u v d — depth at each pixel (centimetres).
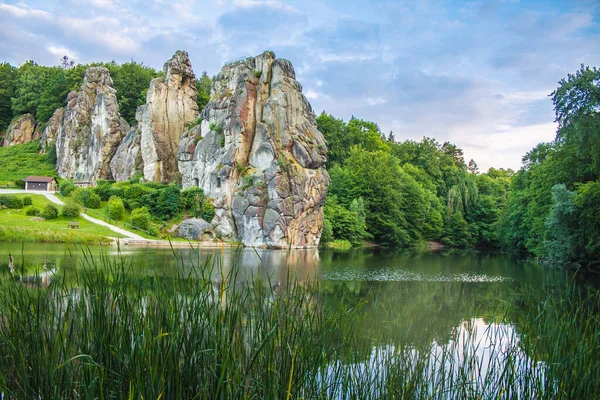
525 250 6994
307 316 884
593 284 3000
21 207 5641
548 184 5222
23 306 827
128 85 9444
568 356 941
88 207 6028
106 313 802
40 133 10469
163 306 802
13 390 730
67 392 709
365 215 7650
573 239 4341
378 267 3778
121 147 7769
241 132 5988
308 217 5959
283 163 5775
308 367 788
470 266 4219
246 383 731
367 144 10394
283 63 6219
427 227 8650
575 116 3631
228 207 5922
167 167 7206
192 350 752
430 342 1141
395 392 862
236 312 815
